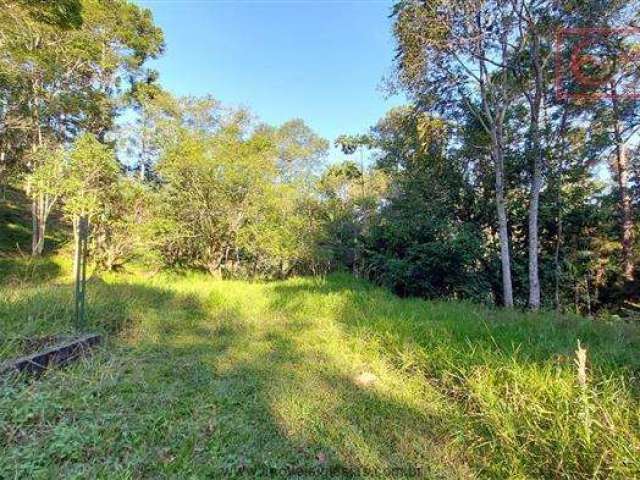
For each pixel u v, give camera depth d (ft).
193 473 7.06
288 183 40.37
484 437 8.34
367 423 9.23
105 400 9.41
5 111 36.40
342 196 45.62
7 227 48.08
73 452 7.27
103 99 45.32
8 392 8.75
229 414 9.29
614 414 7.77
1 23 32.50
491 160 36.19
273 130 56.29
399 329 15.89
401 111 46.34
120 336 14.74
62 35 39.65
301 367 12.80
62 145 38.52
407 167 42.37
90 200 30.42
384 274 35.40
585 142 34.83
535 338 14.30
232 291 26.30
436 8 28.60
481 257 33.91
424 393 10.98
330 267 42.27
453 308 21.70
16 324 12.80
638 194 37.68
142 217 33.88
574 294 36.40
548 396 8.96
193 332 16.70
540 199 34.81
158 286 25.91
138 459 7.26
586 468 6.94
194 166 33.68
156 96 44.68
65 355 11.54
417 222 35.60
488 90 31.63
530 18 28.25
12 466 6.72
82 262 15.31
